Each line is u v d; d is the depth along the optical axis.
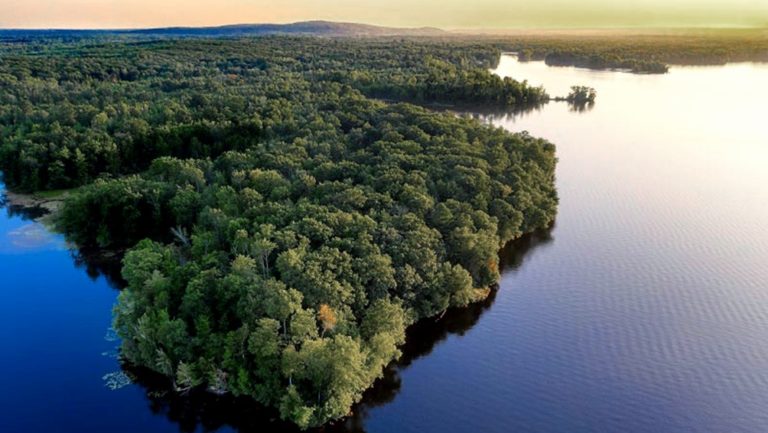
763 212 147.00
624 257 123.50
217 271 86.38
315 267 84.44
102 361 89.12
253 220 103.94
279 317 78.38
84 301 106.81
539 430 77.50
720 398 84.00
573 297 108.31
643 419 79.94
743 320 101.75
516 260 121.69
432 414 79.94
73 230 129.50
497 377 87.38
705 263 121.19
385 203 110.25
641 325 100.38
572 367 89.69
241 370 77.06
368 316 84.25
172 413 79.50
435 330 97.38
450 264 101.62
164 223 127.00
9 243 128.38
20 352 91.12
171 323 79.31
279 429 76.19
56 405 80.12
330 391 75.25
